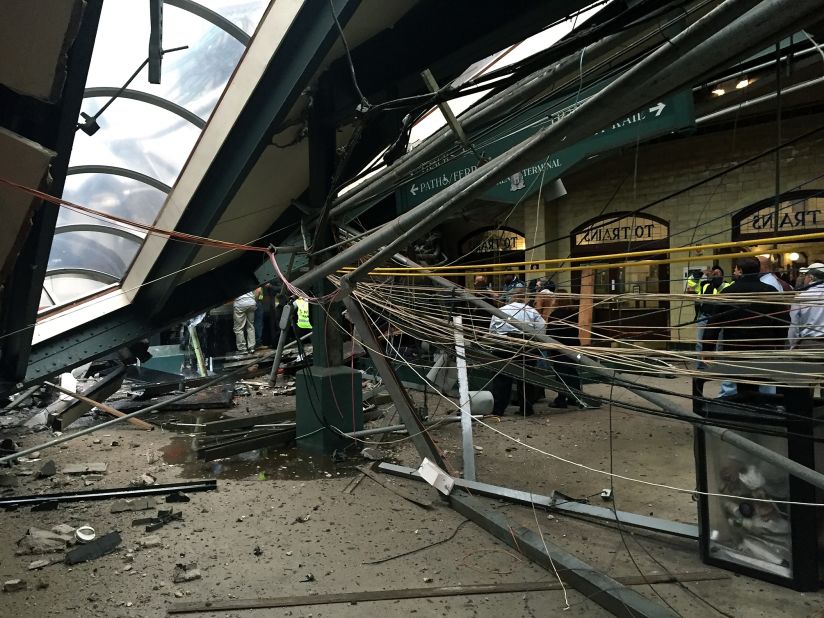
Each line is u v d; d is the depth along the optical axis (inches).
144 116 279.9
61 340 287.7
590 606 122.0
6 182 135.7
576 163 204.2
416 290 208.5
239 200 268.5
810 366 108.6
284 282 185.8
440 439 254.2
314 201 241.8
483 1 186.5
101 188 339.0
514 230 494.9
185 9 230.7
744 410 123.1
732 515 132.3
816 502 122.0
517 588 129.0
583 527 159.3
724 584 126.7
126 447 260.7
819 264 161.8
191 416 326.6
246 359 518.6
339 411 245.1
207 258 299.1
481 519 163.9
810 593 121.6
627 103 81.7
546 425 271.9
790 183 357.4
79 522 170.2
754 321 153.3
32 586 131.9
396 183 209.2
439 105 136.0
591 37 95.4
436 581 133.4
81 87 145.3
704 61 74.6
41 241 189.6
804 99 326.0
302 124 248.1
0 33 118.5
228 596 127.7
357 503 184.1
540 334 156.6
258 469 223.5
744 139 379.2
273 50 196.7
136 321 307.4
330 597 126.1
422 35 207.0
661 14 88.0
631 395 317.4
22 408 346.6
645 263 123.1
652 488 188.1
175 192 252.4
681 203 410.3
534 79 133.1
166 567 141.6
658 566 135.9
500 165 97.4
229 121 218.4
